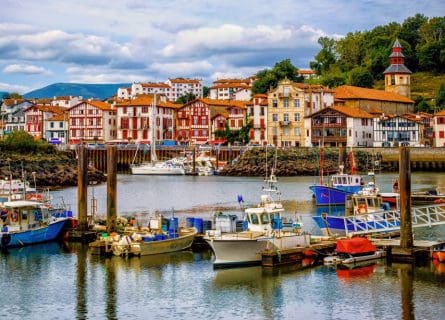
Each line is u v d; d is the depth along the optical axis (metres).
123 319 37.56
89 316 38.12
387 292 41.62
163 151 175.12
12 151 134.00
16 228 57.44
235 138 186.88
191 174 156.75
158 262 50.38
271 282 44.28
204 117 198.75
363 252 49.41
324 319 37.03
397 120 169.75
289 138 172.88
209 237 49.31
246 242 47.94
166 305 40.00
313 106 173.25
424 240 54.94
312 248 49.84
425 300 39.91
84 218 59.59
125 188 119.31
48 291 43.16
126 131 199.12
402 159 48.84
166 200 97.38
